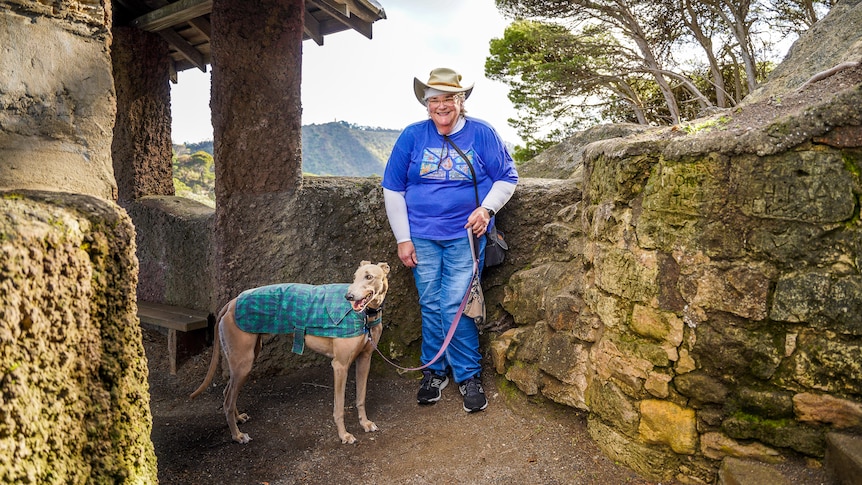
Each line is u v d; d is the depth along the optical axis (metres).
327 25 5.89
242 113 4.24
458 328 3.74
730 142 2.46
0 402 1.42
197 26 5.80
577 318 3.32
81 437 1.77
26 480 1.50
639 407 2.81
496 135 3.71
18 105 1.96
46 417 1.61
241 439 3.33
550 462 3.00
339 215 4.36
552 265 3.83
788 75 3.82
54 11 2.04
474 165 3.65
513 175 3.77
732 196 2.47
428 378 3.93
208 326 4.77
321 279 4.39
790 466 2.40
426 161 3.66
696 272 2.58
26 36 1.97
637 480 2.77
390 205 3.79
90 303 1.82
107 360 1.89
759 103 3.10
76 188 2.12
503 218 4.13
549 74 13.52
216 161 4.26
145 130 5.76
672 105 13.61
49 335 1.63
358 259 4.38
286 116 4.34
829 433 2.31
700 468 2.64
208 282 4.87
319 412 3.75
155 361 4.78
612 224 2.98
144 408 2.06
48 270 1.61
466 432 3.39
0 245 1.45
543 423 3.39
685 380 2.64
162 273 5.39
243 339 3.34
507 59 15.12
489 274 4.18
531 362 3.58
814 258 2.31
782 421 2.43
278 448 3.27
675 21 13.48
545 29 14.16
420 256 3.77
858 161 2.23
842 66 2.89
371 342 3.41
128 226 1.98
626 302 2.87
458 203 3.65
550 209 4.04
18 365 1.49
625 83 14.17
